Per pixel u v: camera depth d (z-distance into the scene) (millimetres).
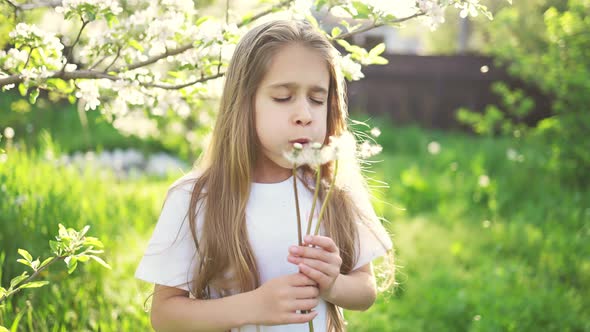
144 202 5258
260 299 1516
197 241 1627
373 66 12031
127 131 5590
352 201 1812
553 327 3611
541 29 7488
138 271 1616
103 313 2945
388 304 3922
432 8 1921
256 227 1638
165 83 2229
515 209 6020
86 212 4062
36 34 1894
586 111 6355
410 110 12023
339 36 2070
